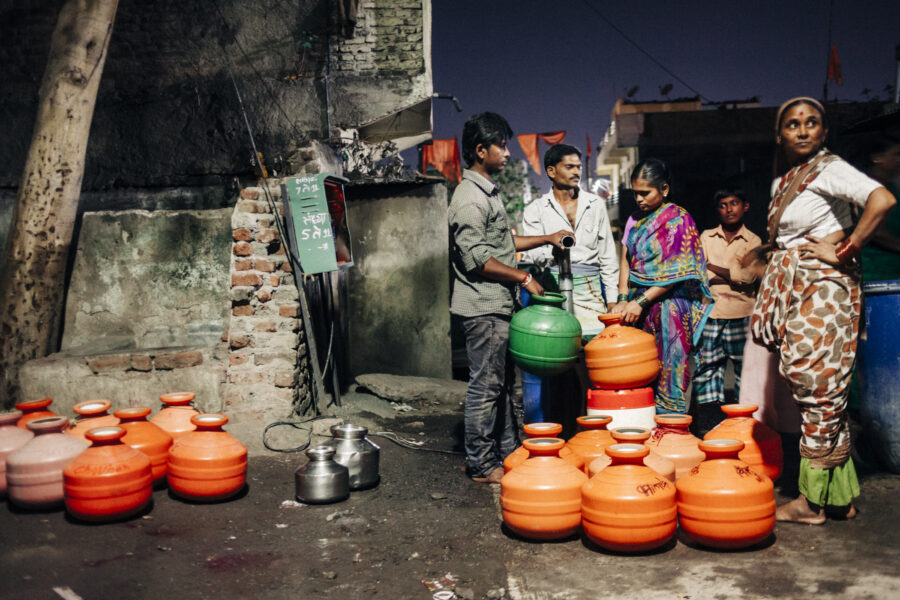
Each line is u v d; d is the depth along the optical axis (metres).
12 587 2.38
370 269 6.75
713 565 2.50
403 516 3.20
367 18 8.50
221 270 5.64
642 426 3.40
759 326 3.04
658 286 3.66
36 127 5.33
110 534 2.93
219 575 2.52
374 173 7.59
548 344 3.33
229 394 4.84
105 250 5.66
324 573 2.54
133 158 7.47
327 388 5.89
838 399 2.79
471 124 3.60
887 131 6.03
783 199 2.97
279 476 3.87
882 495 3.24
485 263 3.48
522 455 3.08
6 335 5.20
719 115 22.70
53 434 3.30
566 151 4.28
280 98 7.68
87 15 5.35
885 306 3.50
